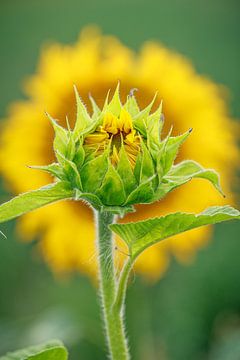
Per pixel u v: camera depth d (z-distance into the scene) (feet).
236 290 5.22
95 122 2.96
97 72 4.75
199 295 5.17
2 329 4.66
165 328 5.01
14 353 3.17
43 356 2.98
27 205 2.93
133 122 2.97
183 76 4.80
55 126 2.98
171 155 2.98
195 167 3.01
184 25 12.09
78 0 13.57
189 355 4.98
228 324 5.01
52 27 12.79
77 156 2.95
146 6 12.98
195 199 4.71
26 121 4.75
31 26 12.71
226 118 4.85
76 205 4.70
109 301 2.97
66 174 2.95
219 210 2.92
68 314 4.58
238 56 10.65
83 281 5.25
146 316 4.60
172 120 4.78
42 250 4.72
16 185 4.74
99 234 2.98
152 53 4.84
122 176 2.94
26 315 5.41
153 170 2.95
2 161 4.73
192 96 4.79
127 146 2.95
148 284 4.75
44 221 4.70
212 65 10.26
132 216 4.66
